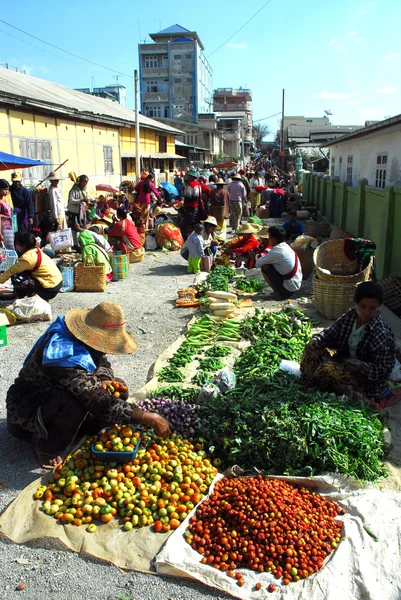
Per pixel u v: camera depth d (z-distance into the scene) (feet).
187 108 329.52
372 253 26.63
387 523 11.04
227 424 13.74
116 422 13.12
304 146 114.52
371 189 37.76
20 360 21.01
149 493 11.94
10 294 27.55
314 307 27.04
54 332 13.25
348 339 15.83
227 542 10.53
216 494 11.87
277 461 12.80
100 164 69.56
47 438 13.42
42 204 48.11
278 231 28.50
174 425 14.21
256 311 24.02
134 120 82.17
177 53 322.34
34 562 10.49
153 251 46.32
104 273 31.86
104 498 11.77
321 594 9.40
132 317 26.99
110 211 47.96
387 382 15.92
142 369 20.24
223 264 38.24
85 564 10.43
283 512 10.88
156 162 107.96
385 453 13.43
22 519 11.45
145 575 10.13
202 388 16.34
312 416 13.21
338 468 12.32
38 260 26.30
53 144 54.34
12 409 13.93
